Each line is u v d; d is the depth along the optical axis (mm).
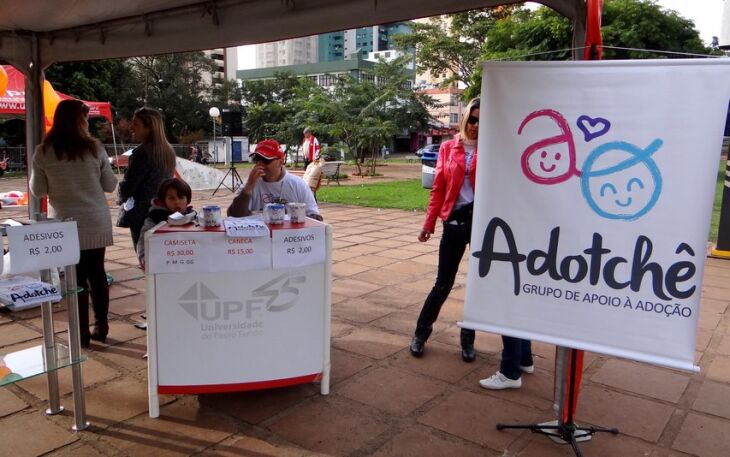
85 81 25203
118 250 7531
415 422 3070
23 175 23281
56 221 2814
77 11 4613
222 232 2973
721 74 2186
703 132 2232
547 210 2508
